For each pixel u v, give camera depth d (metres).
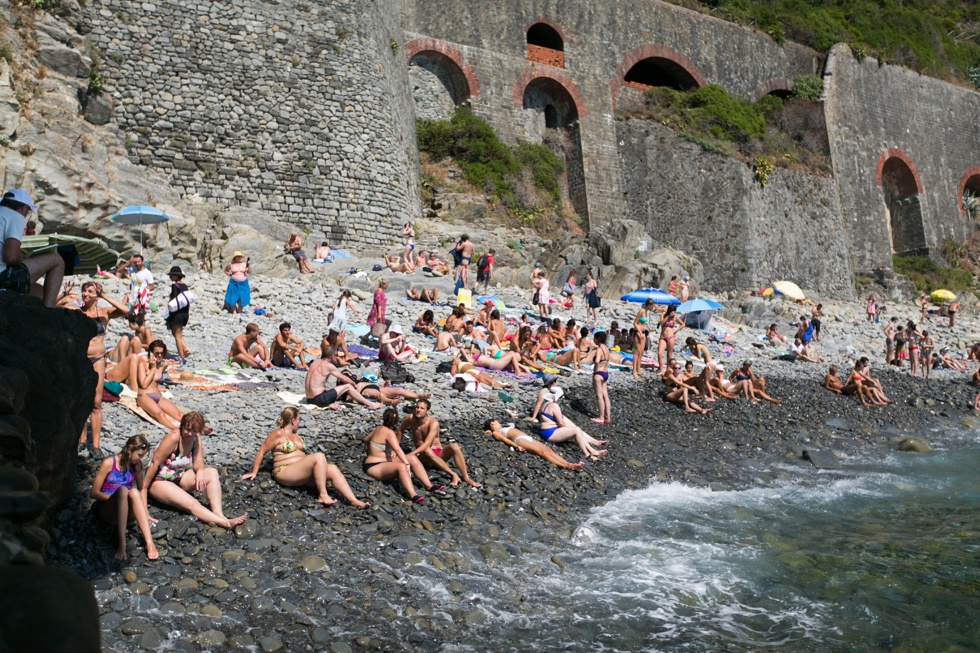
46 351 7.71
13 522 3.14
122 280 21.77
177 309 16.69
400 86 35.84
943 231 57.00
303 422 13.19
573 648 7.78
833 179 50.25
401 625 7.85
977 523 12.20
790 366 25.89
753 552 10.57
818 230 48.50
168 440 9.30
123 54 27.61
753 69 50.56
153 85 27.94
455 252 25.94
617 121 44.41
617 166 43.41
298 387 15.38
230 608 7.71
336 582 8.45
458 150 39.03
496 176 38.97
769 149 47.78
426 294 25.36
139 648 6.96
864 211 52.38
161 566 8.24
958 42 64.06
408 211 33.09
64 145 24.30
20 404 6.62
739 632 8.33
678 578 9.57
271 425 12.71
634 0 46.50
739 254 44.28
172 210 26.45
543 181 41.25
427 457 11.92
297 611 7.79
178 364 15.81
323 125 30.38
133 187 25.80
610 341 23.94
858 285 50.53
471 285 29.67
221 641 7.19
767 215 46.03
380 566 8.94
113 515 8.54
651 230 42.88
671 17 47.78
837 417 20.03
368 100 31.47
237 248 25.70
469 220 36.56
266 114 29.48
